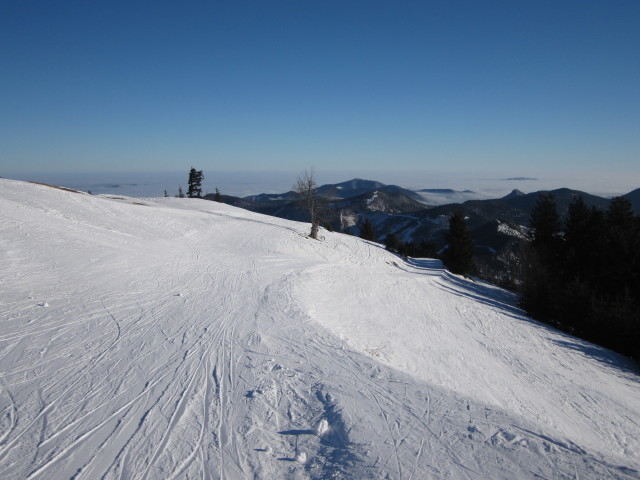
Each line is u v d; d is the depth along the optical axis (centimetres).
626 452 914
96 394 651
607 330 2130
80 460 478
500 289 3594
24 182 3144
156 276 1636
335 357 866
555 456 490
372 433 541
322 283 2059
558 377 1440
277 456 493
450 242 4344
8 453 487
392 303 2089
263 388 680
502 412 619
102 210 2903
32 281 1295
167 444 514
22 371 724
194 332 995
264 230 3622
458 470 462
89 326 988
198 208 4825
